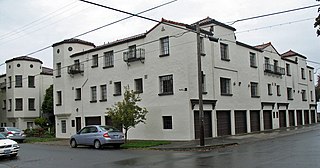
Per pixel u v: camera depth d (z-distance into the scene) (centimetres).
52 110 4281
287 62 4131
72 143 2345
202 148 1912
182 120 2489
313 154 1373
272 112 3594
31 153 2003
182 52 2533
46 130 4197
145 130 2733
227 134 2844
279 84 3844
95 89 3288
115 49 3062
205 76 2647
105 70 3156
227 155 1491
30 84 4675
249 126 3134
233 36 3052
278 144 1888
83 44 3647
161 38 2684
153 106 2694
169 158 1488
